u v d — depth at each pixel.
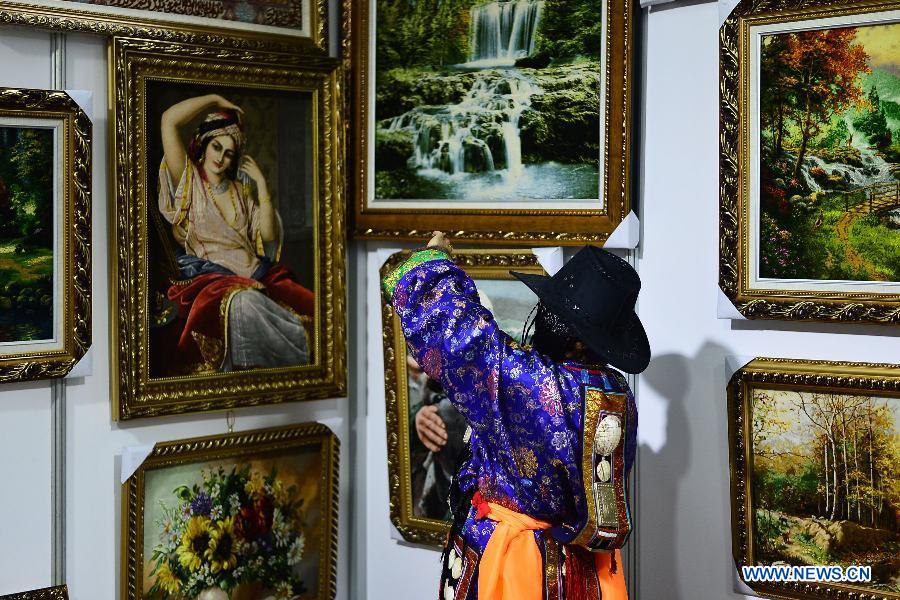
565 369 2.14
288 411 3.05
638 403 2.71
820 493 2.42
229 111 2.82
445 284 2.15
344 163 3.02
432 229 2.95
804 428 2.43
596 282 2.17
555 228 2.75
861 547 2.38
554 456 2.09
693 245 2.60
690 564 2.63
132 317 2.67
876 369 2.33
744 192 2.46
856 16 2.30
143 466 2.73
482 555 2.18
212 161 2.80
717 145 2.55
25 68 2.53
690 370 2.62
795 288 2.42
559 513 2.16
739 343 2.54
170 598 2.81
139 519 2.74
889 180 2.29
